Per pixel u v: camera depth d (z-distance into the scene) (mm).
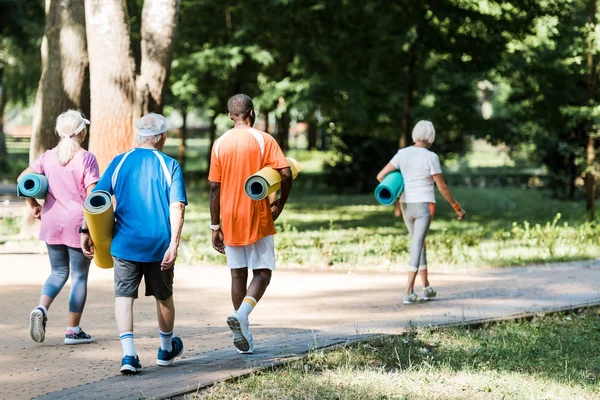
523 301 10734
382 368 7133
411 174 10531
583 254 16188
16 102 52875
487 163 65562
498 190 44500
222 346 7918
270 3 27453
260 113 32281
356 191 39250
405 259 15289
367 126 31234
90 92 16781
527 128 31219
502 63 26109
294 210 29641
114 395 6117
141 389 6293
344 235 20391
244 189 7082
